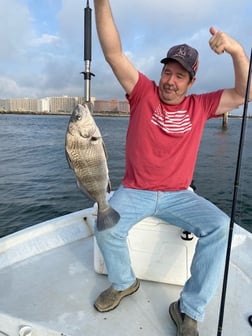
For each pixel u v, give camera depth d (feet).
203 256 6.77
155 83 8.16
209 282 6.59
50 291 8.05
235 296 7.80
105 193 6.61
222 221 6.88
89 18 7.56
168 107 7.82
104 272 8.69
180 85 7.50
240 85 7.28
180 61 7.26
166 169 7.73
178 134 7.70
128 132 8.20
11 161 44.62
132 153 7.92
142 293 7.98
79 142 5.97
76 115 5.86
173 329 6.86
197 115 7.97
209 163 44.52
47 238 10.45
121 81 7.80
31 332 6.79
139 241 8.13
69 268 9.07
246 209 24.66
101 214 6.74
